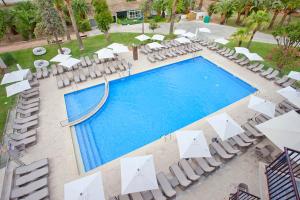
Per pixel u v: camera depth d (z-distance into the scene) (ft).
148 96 54.08
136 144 41.34
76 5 99.30
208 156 30.55
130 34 94.12
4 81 49.47
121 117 47.60
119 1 129.90
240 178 32.04
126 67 62.03
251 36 72.90
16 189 29.50
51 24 66.18
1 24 84.53
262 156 34.40
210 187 30.83
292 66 62.95
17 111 44.37
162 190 29.25
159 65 64.18
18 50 78.69
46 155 36.24
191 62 68.49
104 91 54.24
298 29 57.72
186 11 121.80
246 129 39.68
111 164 34.73
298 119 31.45
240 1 95.91
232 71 61.67
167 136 40.04
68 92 52.44
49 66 65.31
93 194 24.56
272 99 49.93
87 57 66.03
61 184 31.63
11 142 37.19
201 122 43.45
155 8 111.86
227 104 51.93
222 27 103.04
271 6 89.51
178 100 53.01
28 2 100.58
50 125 42.70
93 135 42.86
